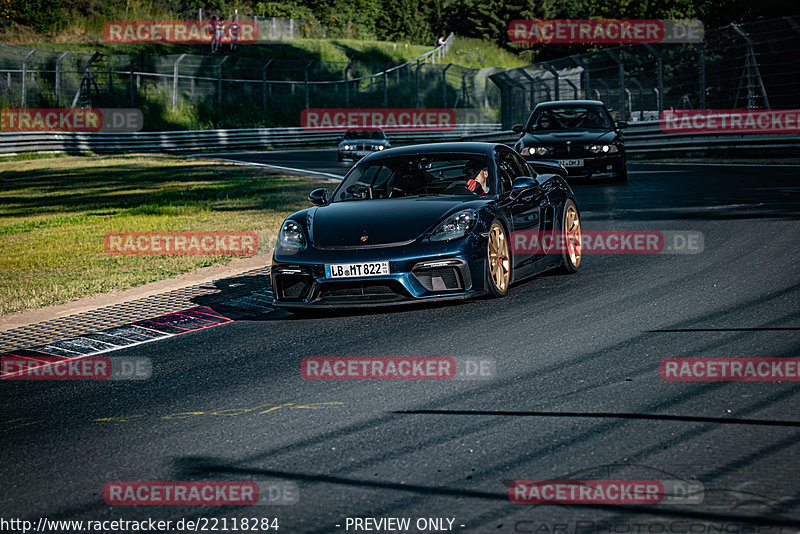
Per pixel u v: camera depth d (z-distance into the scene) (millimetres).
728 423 14492
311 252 25125
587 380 17531
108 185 80688
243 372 20219
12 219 59406
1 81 143125
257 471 13750
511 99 126812
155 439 15781
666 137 87188
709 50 92688
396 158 29438
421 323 23797
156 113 161125
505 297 26516
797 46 90062
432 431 15055
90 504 12852
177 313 27891
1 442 16297
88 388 19953
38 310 29922
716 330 20859
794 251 30750
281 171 89750
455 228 24969
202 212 56219
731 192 50344
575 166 58312
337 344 22188
